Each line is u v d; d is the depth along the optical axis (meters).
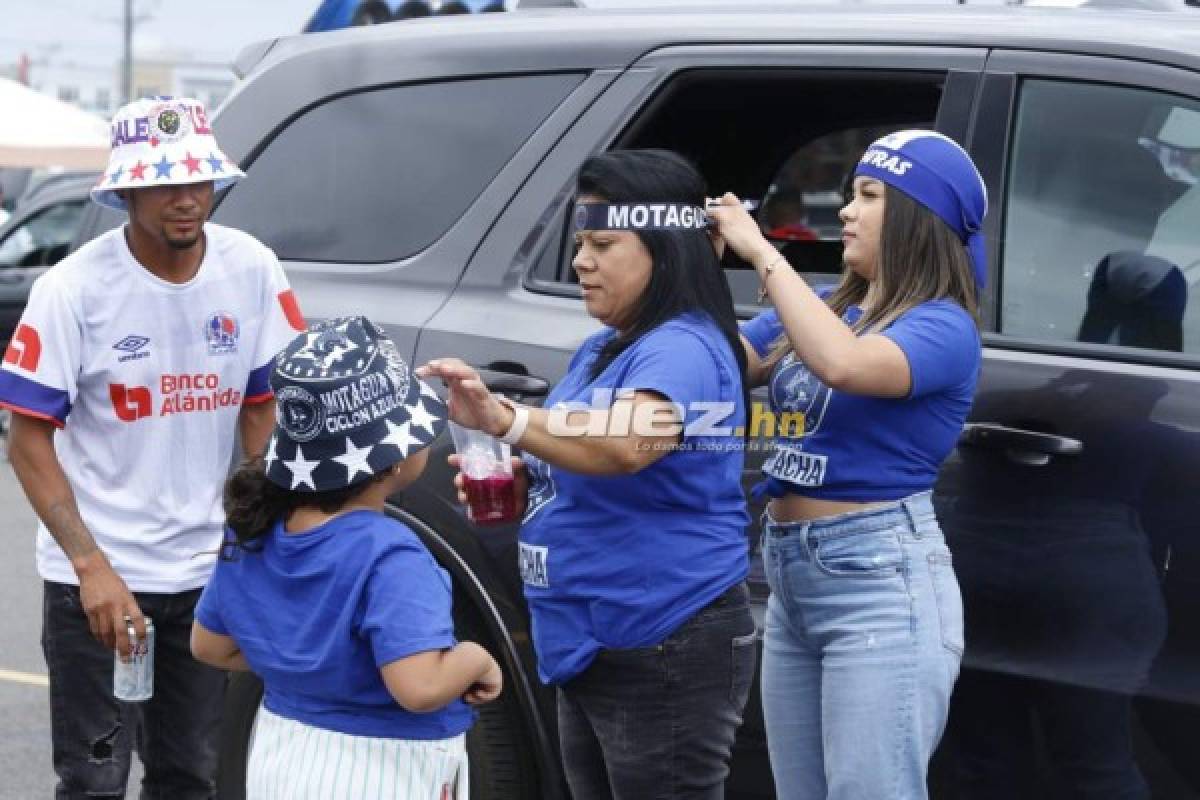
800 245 12.84
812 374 8.63
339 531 7.58
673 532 8.35
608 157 8.34
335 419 7.45
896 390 8.24
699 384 8.12
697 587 8.37
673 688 8.41
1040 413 9.48
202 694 10.21
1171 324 9.55
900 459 8.55
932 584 8.58
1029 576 9.45
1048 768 9.52
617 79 11.03
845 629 8.58
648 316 8.33
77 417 9.71
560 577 8.52
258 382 10.07
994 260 9.94
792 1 11.41
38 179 53.59
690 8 11.33
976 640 9.59
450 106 11.45
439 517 10.63
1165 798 9.27
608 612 8.38
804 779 9.13
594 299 8.41
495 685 7.71
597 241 8.31
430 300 11.05
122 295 9.52
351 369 7.46
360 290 11.28
